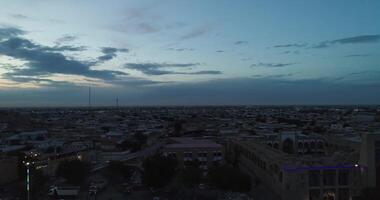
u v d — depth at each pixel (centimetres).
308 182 12362
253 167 17025
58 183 15300
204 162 18350
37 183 14012
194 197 13288
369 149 12525
